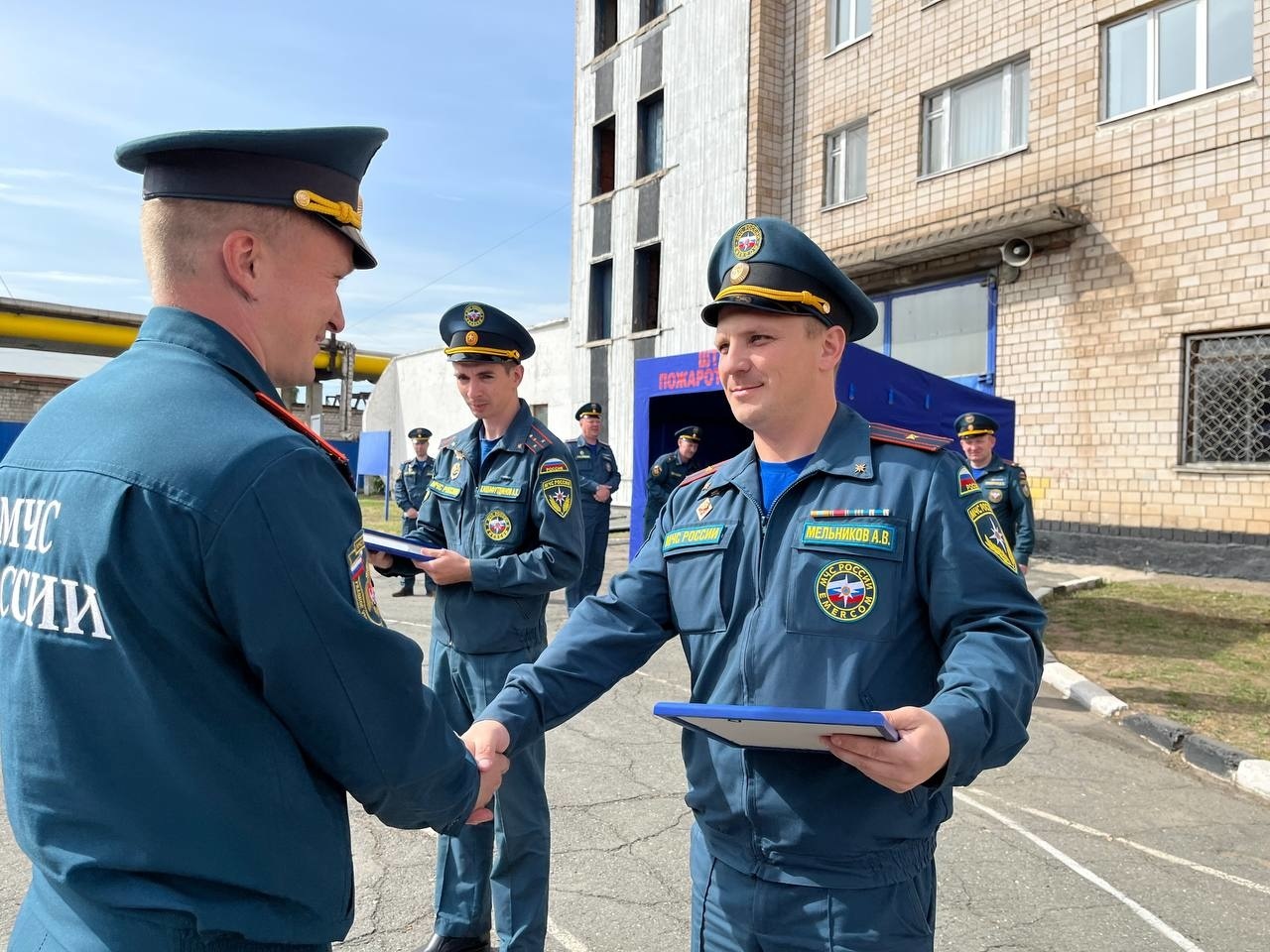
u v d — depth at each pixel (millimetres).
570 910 2965
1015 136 11547
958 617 1492
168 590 1018
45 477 1104
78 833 1040
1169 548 9820
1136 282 10172
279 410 1185
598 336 18391
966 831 3664
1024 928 2896
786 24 14820
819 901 1487
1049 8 11016
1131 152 10219
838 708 1495
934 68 12430
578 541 2852
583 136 18672
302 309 1265
